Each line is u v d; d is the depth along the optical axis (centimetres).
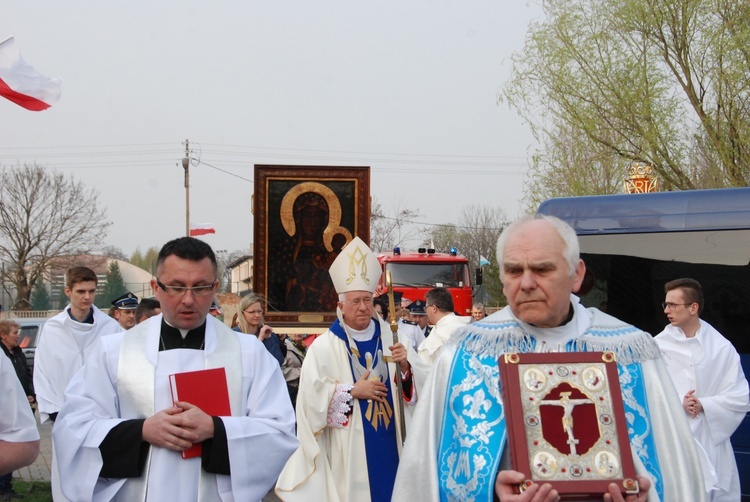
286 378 789
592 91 1584
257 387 370
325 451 593
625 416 292
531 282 304
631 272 812
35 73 749
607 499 277
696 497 300
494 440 297
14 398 337
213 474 346
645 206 820
